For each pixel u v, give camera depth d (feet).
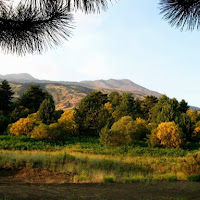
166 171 47.70
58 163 44.42
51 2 7.36
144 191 25.75
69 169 40.98
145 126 138.10
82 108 158.92
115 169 45.52
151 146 110.83
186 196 22.49
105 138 101.45
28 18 7.52
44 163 41.93
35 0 7.43
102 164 47.24
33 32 7.75
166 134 105.70
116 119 186.09
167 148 107.45
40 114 142.10
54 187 26.40
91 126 153.17
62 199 19.31
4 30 7.82
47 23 7.61
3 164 38.70
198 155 46.57
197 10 7.42
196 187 28.09
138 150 94.68
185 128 130.31
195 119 187.73
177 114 134.10
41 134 107.55
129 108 192.75
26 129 116.67
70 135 145.18
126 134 103.30
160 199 20.72
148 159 67.21
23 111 185.78
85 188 27.07
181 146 106.32
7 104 203.41
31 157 45.11
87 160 50.65
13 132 117.70
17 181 30.83
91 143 114.83
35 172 37.22
